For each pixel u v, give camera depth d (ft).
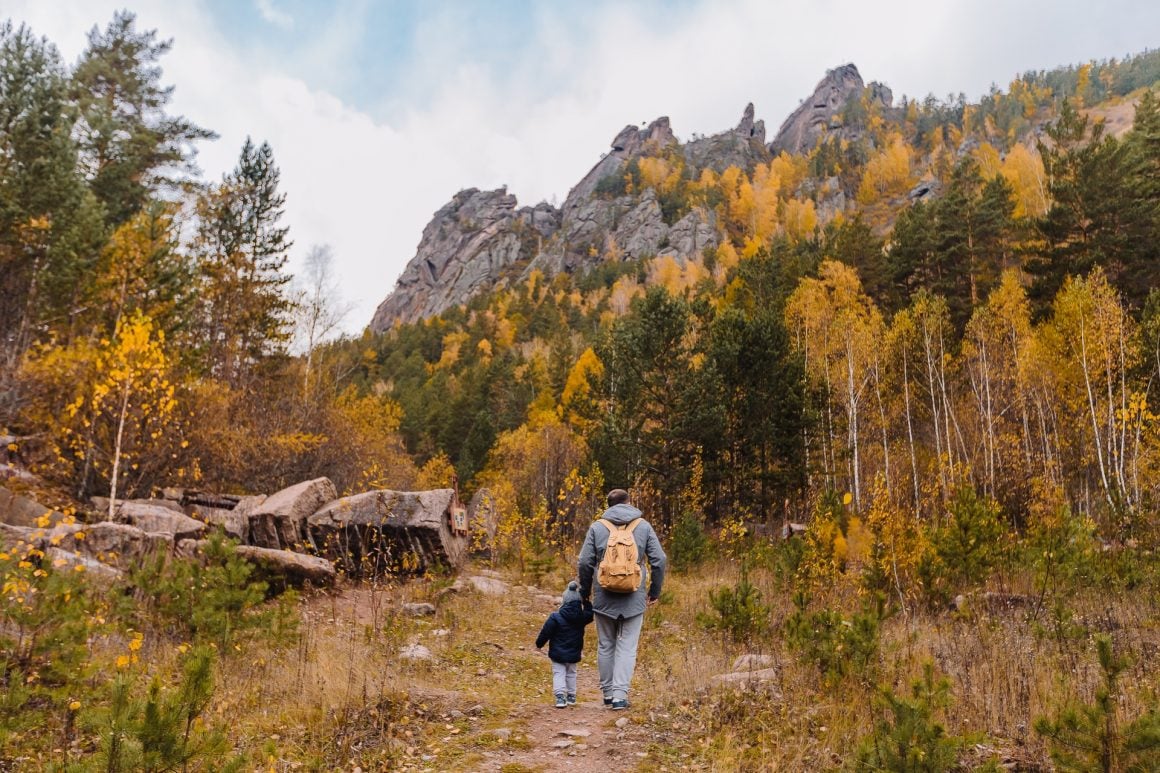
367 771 16.21
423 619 35.09
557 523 61.62
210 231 97.19
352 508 43.39
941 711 17.99
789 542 42.91
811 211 445.78
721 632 29.01
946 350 113.19
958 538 36.52
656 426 98.94
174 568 26.13
